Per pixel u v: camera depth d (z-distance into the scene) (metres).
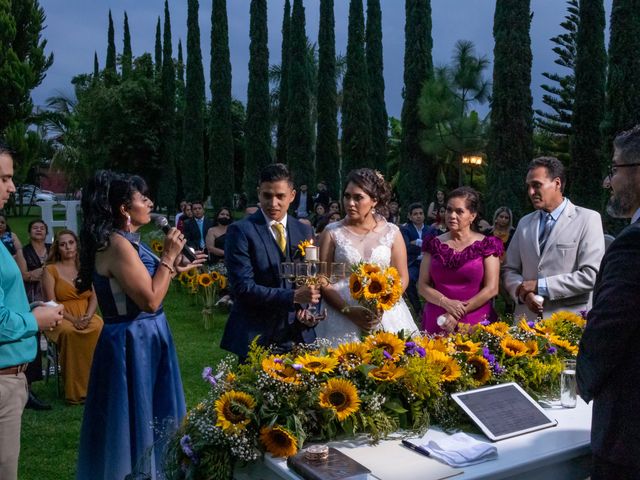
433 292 3.97
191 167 29.00
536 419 2.31
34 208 33.62
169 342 3.20
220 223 10.23
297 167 26.30
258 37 27.23
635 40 13.02
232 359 2.42
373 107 26.03
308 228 3.50
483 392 2.39
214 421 2.10
